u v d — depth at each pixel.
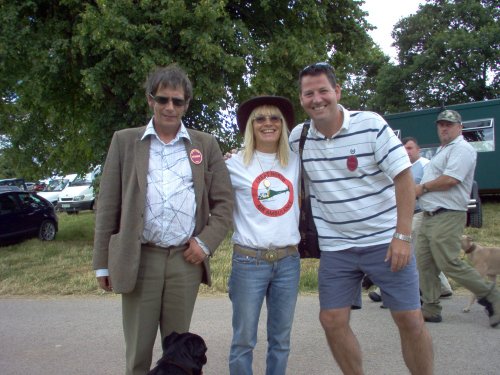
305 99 2.87
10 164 15.33
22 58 10.45
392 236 2.91
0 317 5.48
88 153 13.41
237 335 2.98
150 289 2.76
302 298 5.75
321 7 12.66
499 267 5.02
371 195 2.91
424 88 30.98
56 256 9.40
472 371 3.60
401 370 3.69
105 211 2.77
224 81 10.93
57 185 24.22
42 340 4.65
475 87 29.59
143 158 2.73
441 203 4.63
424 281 4.75
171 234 2.72
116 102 10.95
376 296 5.54
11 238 11.09
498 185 13.27
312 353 4.11
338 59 14.05
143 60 9.38
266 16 12.27
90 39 9.45
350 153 2.87
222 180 2.93
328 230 3.07
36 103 12.22
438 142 13.65
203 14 9.69
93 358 4.16
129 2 9.48
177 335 2.77
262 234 2.94
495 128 13.26
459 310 5.13
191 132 2.92
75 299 6.26
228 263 7.59
